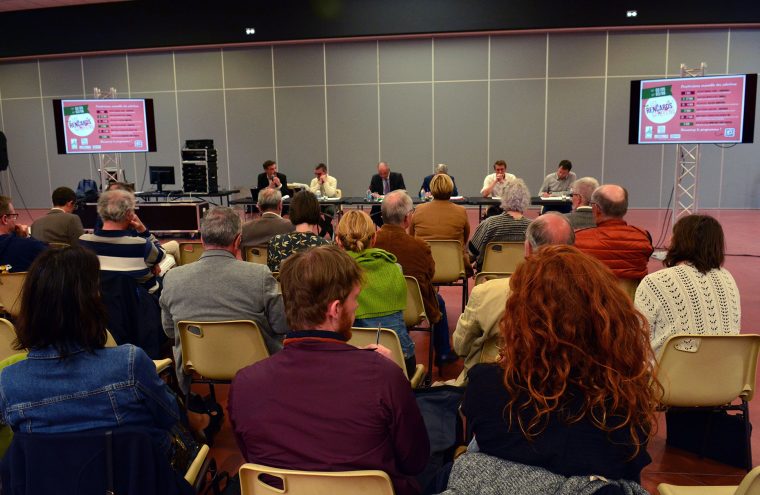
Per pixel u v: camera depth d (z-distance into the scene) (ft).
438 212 14.66
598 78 37.14
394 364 4.40
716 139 23.35
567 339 3.57
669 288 7.39
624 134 37.60
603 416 3.51
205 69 40.19
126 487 4.57
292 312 4.53
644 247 9.42
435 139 38.93
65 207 15.47
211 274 7.84
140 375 4.82
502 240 13.19
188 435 5.97
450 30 32.35
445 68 38.17
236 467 8.58
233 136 40.57
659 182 37.83
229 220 8.00
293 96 39.65
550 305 3.66
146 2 34.19
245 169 40.81
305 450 4.21
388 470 4.30
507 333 3.81
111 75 41.27
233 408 4.42
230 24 33.68
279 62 39.42
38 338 4.63
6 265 11.40
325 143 39.86
